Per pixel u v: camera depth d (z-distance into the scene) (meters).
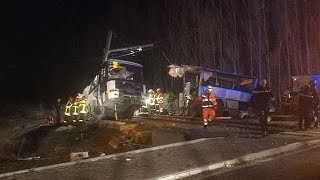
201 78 24.38
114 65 23.66
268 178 8.33
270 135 13.72
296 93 23.81
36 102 43.53
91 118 24.75
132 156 11.02
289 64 41.09
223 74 24.42
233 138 13.27
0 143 18.22
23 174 9.58
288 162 9.68
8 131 24.00
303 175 8.41
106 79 23.53
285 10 42.06
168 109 28.38
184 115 26.16
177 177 8.67
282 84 40.50
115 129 18.92
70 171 9.58
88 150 15.52
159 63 43.56
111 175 8.98
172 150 11.53
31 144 18.67
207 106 16.72
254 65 43.38
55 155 15.08
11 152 17.48
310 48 40.44
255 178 8.38
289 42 41.47
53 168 10.05
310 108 15.08
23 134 21.50
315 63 39.91
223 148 11.41
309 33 40.66
